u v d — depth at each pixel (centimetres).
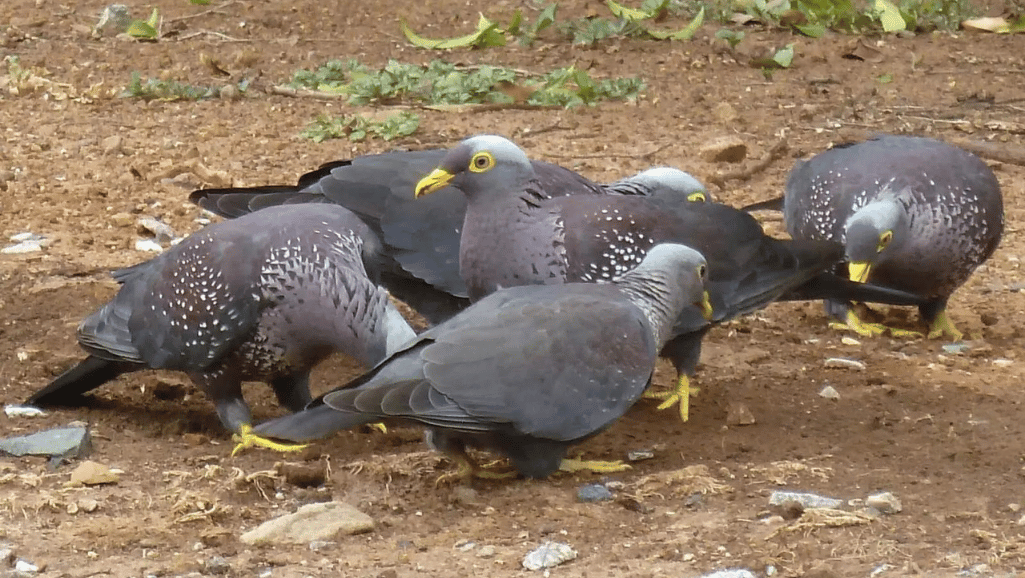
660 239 1102
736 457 1023
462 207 1202
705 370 1248
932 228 1334
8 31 2525
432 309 1233
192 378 1069
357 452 1040
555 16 2609
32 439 1005
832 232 1386
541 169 1211
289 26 2598
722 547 839
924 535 854
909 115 2103
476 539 864
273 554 842
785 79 2295
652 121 2069
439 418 887
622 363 941
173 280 1033
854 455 1021
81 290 1395
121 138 1936
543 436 923
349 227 1029
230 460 1010
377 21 2633
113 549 847
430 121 2077
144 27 2506
